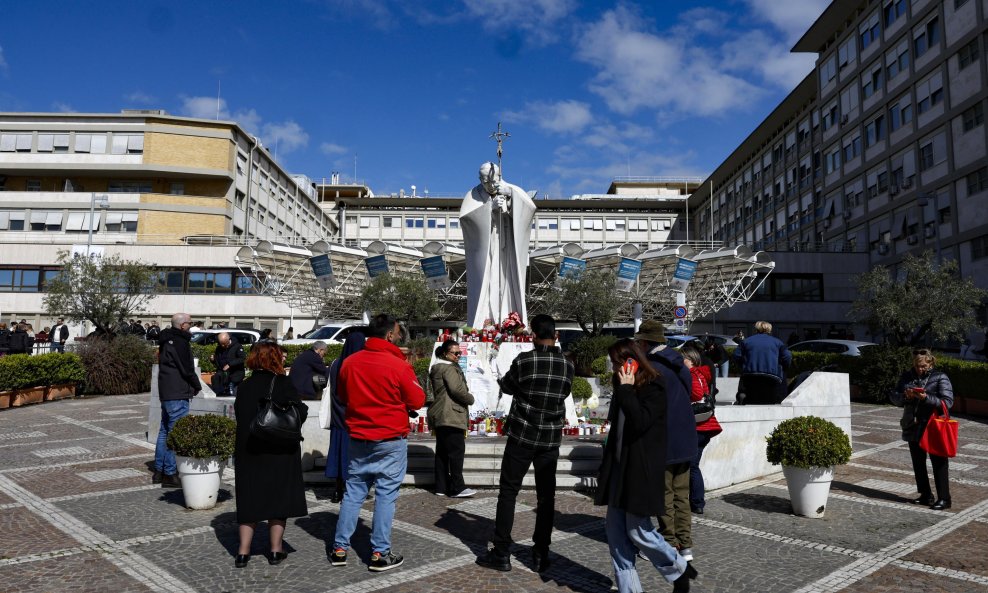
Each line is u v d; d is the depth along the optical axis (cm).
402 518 596
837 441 600
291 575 445
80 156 4594
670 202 7088
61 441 1015
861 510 634
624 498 392
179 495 677
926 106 3403
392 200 7162
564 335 2842
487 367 1027
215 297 4022
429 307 2962
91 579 432
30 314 3962
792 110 5000
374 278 2978
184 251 4066
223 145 4756
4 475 764
